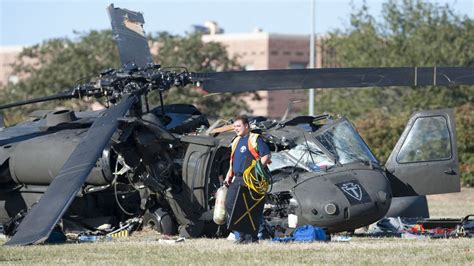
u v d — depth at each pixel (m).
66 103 158.38
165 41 171.88
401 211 63.66
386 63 147.75
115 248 45.91
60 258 42.06
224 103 163.12
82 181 45.09
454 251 43.75
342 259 40.94
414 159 57.75
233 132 56.53
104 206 58.84
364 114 145.38
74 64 168.12
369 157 56.53
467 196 105.06
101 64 169.12
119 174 54.25
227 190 47.75
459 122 116.25
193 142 54.66
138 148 54.09
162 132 53.44
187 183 54.69
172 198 55.31
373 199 53.00
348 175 54.22
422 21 151.38
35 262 40.62
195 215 54.78
